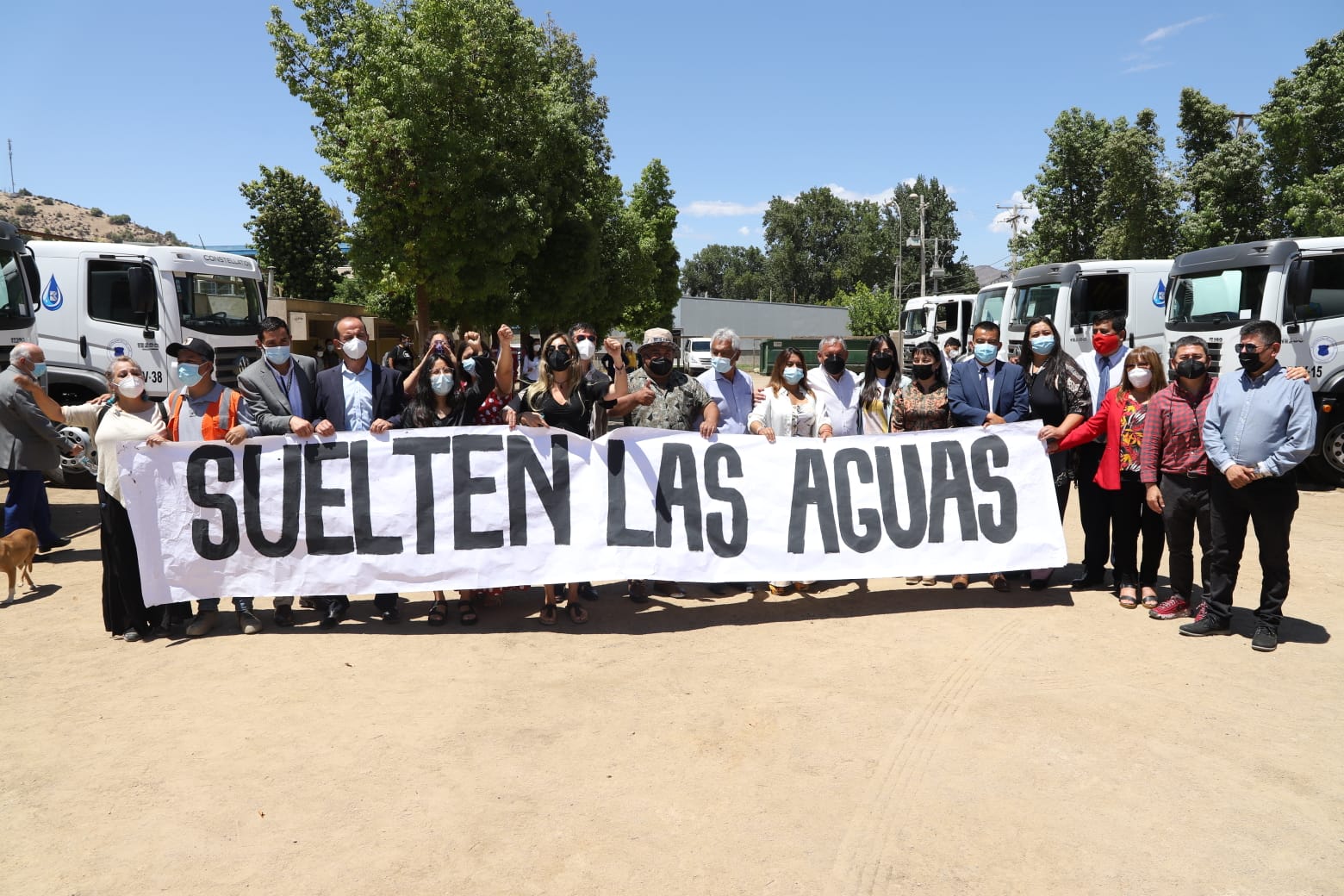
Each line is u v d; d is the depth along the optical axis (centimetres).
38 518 786
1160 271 1362
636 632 554
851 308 6288
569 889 292
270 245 3594
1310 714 419
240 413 570
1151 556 593
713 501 591
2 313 933
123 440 543
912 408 653
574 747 395
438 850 315
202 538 557
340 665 499
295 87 2145
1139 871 299
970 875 298
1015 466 612
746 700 445
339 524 567
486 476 573
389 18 2009
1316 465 1070
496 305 2331
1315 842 314
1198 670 477
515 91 2167
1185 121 2961
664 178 4547
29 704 449
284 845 320
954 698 443
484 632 559
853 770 371
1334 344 1027
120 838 325
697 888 292
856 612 592
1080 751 385
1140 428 583
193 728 418
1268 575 507
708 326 6275
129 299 1088
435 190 1969
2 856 315
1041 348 621
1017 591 639
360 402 597
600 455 581
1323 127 2358
